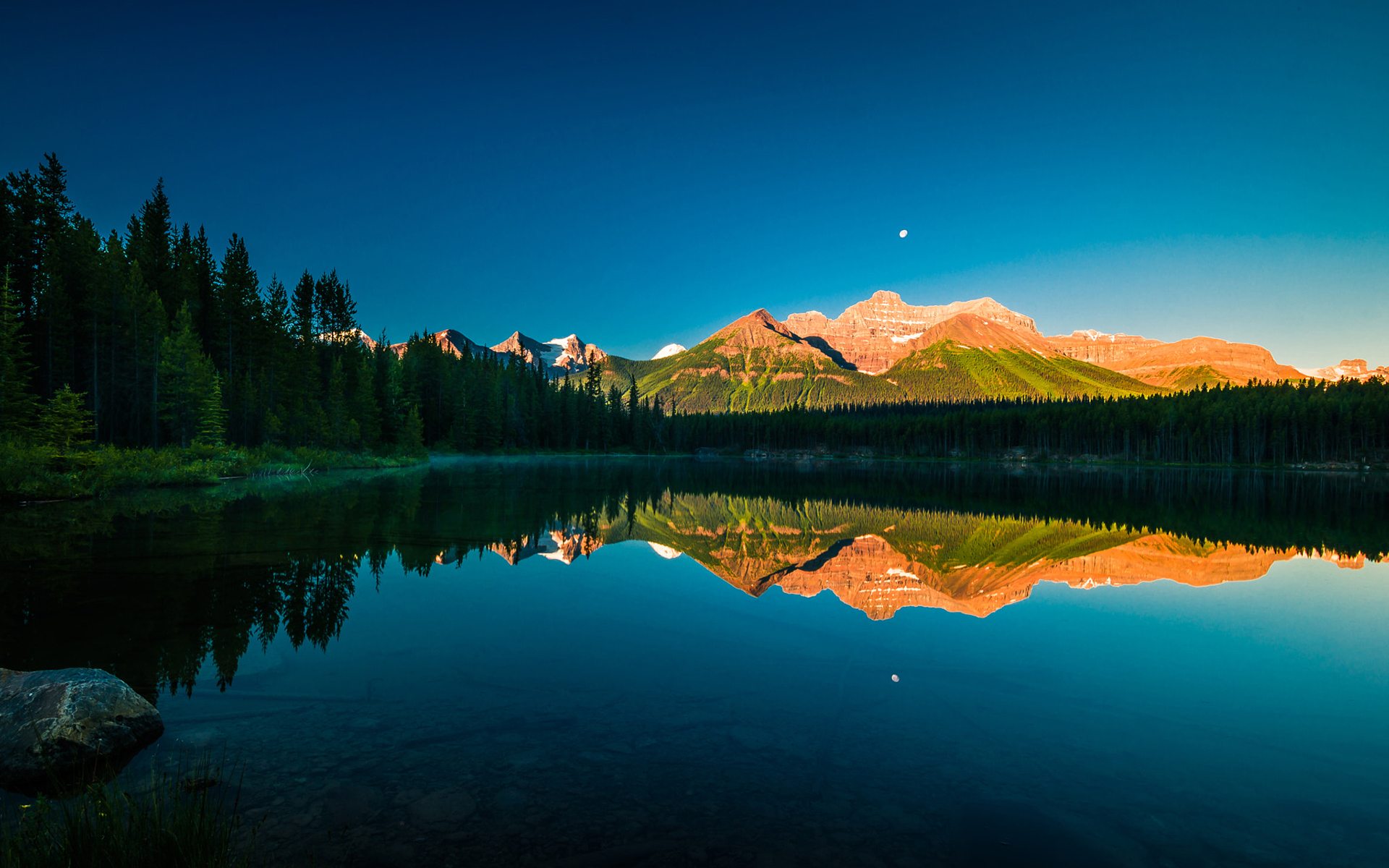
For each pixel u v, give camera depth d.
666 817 5.21
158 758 6.10
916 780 5.93
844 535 25.31
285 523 22.17
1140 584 15.89
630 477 63.47
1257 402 132.25
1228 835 5.09
